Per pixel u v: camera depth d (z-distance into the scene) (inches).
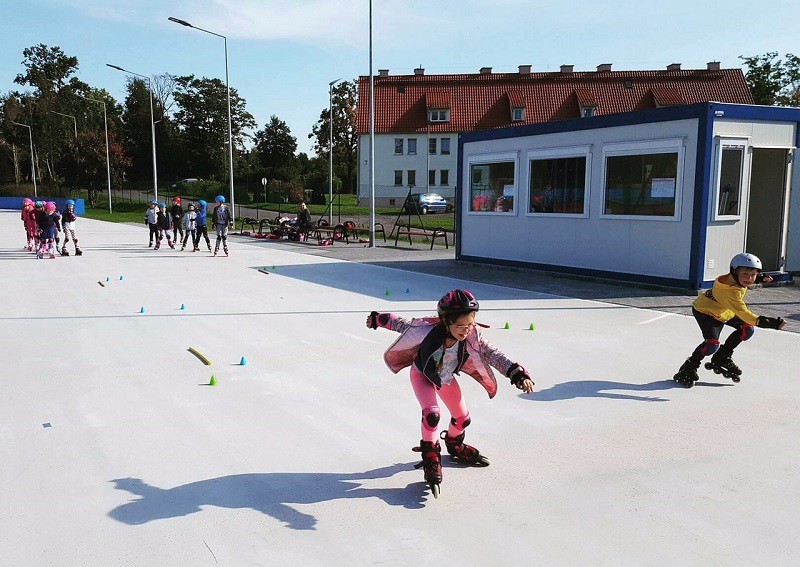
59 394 234.2
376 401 226.1
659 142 474.6
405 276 571.2
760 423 202.7
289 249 858.1
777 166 502.9
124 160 2581.2
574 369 265.9
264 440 190.2
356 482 162.6
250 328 349.7
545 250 585.9
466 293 143.6
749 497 153.3
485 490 157.9
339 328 348.5
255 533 137.6
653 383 246.8
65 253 758.5
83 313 396.2
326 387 242.4
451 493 156.3
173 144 3612.2
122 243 971.3
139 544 133.1
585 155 536.4
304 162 3745.1
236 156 3715.6
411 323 156.4
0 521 142.6
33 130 3297.2
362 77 2411.4
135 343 315.3
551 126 567.5
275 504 150.6
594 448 183.5
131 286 513.7
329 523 141.9
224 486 159.9
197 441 189.3
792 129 488.1
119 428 199.8
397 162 2348.7
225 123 3646.7
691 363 240.7
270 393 235.3
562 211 565.3
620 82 2310.5
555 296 454.6
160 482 162.1
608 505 149.6
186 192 2832.2
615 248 519.2
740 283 229.3
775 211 508.4
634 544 132.6
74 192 2768.2
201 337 327.9
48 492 156.6
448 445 172.9
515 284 516.4
